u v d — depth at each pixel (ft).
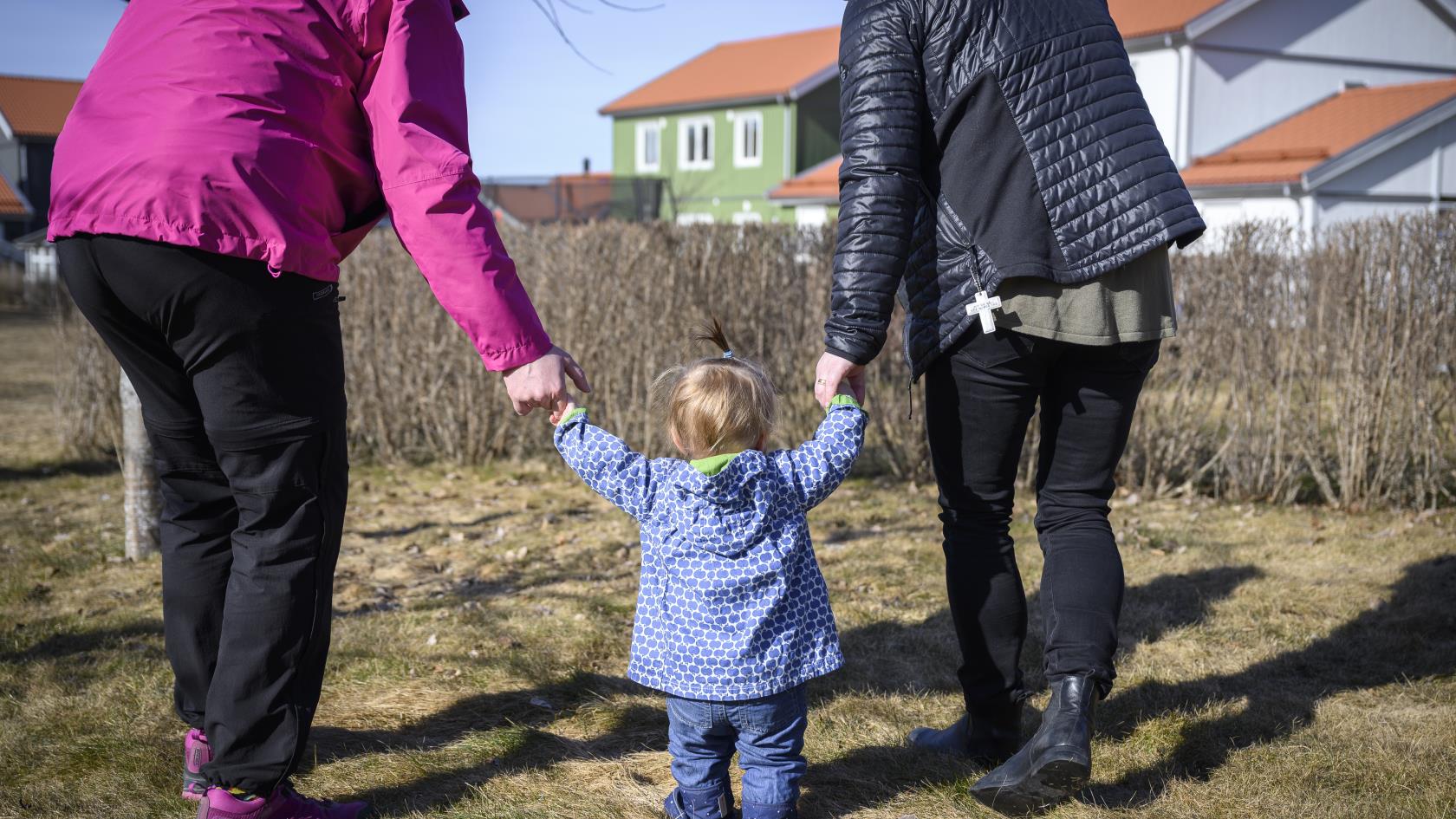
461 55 7.49
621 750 9.70
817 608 7.76
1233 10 67.67
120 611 13.80
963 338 7.84
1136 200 7.41
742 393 7.89
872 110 7.61
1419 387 18.94
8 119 129.49
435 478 23.81
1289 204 59.98
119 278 6.68
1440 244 18.67
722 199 103.09
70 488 22.57
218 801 7.35
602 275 24.07
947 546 8.61
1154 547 16.92
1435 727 9.78
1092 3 7.85
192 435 7.63
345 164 7.19
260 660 7.15
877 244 7.63
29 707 10.47
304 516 7.29
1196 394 22.75
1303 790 8.59
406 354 25.53
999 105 7.49
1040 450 8.45
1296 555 16.24
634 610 13.91
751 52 111.65
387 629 13.05
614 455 7.82
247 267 6.73
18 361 50.19
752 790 7.62
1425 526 17.90
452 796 8.73
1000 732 8.87
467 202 7.11
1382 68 76.38
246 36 6.78
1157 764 9.15
